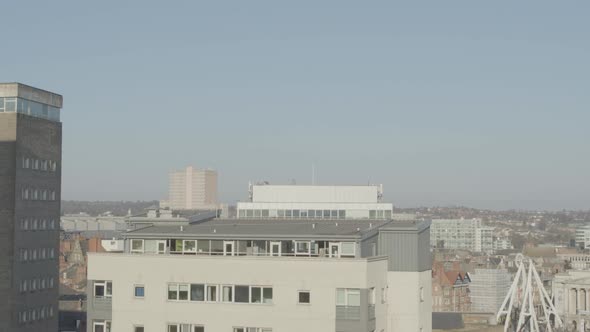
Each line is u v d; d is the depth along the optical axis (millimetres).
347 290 60250
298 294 61125
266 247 64125
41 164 112438
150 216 79062
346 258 60594
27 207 108125
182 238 65688
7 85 107062
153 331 64000
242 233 65188
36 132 110875
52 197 115562
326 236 62938
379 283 64062
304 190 89312
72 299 169500
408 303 68188
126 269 64875
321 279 60656
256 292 62031
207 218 81375
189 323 63250
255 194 90250
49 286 114188
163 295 63969
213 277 62969
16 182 105188
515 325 178750
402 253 68750
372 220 78125
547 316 180125
